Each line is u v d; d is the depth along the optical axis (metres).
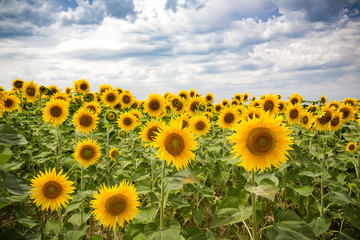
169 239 2.93
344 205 4.35
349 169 6.99
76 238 3.65
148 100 8.45
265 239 4.59
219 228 5.37
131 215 3.40
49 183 3.51
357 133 6.32
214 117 8.19
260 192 2.77
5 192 3.28
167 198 3.59
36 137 7.66
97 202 3.37
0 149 2.62
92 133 6.91
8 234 2.84
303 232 2.86
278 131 3.00
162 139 3.28
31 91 9.96
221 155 6.02
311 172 4.50
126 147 6.70
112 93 10.55
